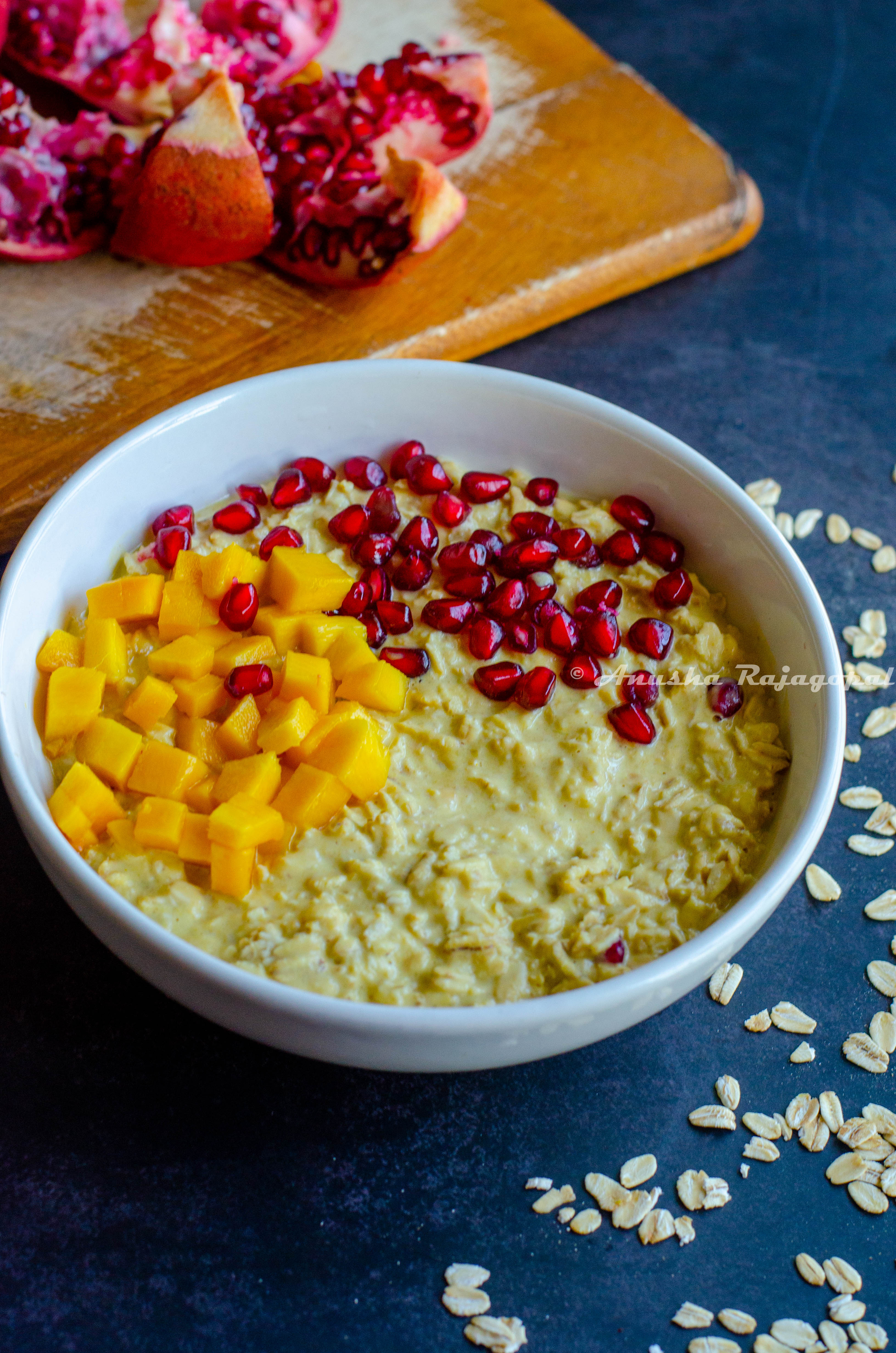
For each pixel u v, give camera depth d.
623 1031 0.38
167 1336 0.35
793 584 0.39
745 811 0.39
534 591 0.41
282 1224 0.37
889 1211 0.38
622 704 0.40
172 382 0.45
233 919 0.36
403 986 0.36
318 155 0.47
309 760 0.38
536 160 0.52
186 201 0.45
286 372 0.41
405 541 0.41
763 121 0.57
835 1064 0.39
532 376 0.47
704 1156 0.38
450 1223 0.37
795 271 0.53
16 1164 0.37
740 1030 0.39
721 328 0.51
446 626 0.40
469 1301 0.36
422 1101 0.38
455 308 0.48
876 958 0.41
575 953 0.36
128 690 0.39
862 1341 0.36
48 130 0.46
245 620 0.39
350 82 0.49
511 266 0.49
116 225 0.47
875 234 0.54
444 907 0.36
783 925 0.41
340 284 0.48
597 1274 0.37
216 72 0.46
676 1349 0.36
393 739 0.39
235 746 0.38
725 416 0.49
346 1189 0.37
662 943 0.37
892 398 0.51
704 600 0.41
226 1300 0.36
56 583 0.39
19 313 0.46
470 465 0.43
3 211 0.46
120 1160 0.37
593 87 0.54
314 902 0.36
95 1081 0.38
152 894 0.36
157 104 0.48
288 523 0.41
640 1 0.61
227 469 0.42
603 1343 0.36
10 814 0.41
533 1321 0.36
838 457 0.49
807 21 0.61
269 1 0.48
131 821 0.37
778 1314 0.36
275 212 0.47
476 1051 0.34
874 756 0.44
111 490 0.40
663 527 0.42
